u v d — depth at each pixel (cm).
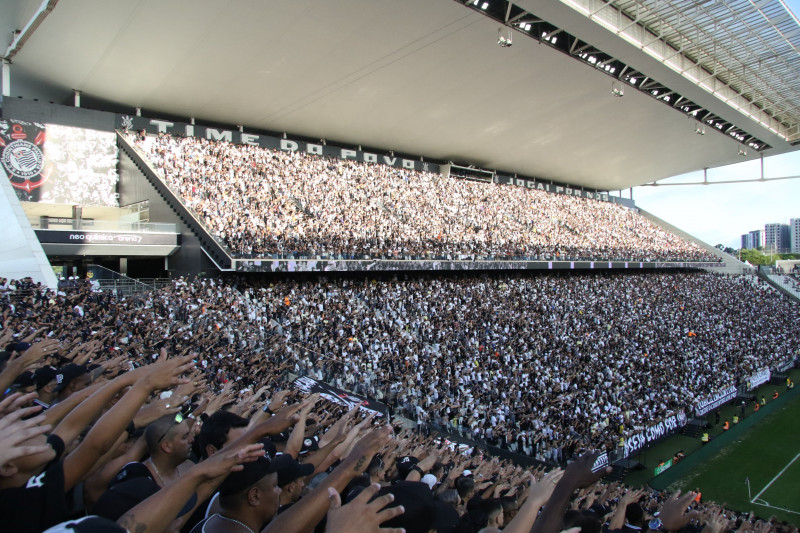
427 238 4250
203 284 2783
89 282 2547
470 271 4428
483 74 3853
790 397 3953
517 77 3962
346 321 2881
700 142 6038
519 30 3341
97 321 1728
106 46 2972
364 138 4666
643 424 2766
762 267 7569
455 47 3472
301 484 370
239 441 262
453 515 307
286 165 4088
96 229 2944
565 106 4556
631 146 5784
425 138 4816
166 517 217
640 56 3822
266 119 4103
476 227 4891
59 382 482
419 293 3672
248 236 3102
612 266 5475
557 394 2773
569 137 5241
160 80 3372
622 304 4819
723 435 3002
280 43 3169
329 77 3600
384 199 4459
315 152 4581
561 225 5922
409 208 4569
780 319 5734
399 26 3172
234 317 2411
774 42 4053
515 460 2070
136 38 2936
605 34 3472
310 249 3253
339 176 4359
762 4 3516
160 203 3278
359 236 3762
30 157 3288
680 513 399
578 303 4494
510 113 4538
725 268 7500
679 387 3338
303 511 232
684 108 5016
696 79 4397
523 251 4725
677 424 3011
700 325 4825
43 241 2794
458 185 5425
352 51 3347
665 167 6781
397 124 4462
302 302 2955
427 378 2420
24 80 3394
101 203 3541
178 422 371
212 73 3372
